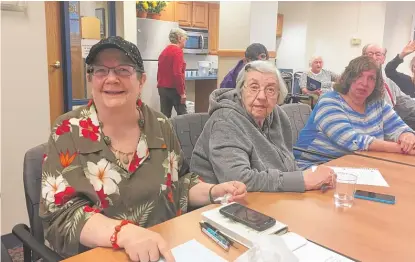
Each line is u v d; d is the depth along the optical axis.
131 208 1.13
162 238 0.88
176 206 1.26
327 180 1.31
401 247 0.90
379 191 1.32
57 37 3.35
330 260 0.83
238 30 4.39
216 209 1.06
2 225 2.04
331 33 6.15
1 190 2.01
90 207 1.04
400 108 3.21
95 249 0.87
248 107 1.52
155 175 1.18
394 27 5.68
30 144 2.09
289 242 0.90
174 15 5.89
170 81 4.68
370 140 1.95
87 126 1.12
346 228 1.00
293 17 6.52
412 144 1.88
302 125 2.44
